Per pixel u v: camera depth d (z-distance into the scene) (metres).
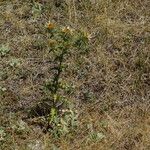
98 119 4.70
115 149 4.44
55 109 4.56
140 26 5.83
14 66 5.19
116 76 5.22
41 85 5.01
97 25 5.79
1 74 5.06
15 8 5.98
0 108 4.70
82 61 5.31
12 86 4.96
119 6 6.05
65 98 4.81
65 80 5.08
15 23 5.73
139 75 5.21
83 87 5.05
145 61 5.34
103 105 4.88
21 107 4.75
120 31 5.73
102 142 4.46
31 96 4.88
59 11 5.97
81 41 4.56
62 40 4.58
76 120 4.64
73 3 5.99
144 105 4.90
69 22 5.82
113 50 5.52
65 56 5.35
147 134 4.56
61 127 4.51
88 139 4.46
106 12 5.92
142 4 6.15
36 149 4.34
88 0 6.08
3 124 4.55
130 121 4.72
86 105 4.84
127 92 5.05
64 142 4.39
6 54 5.32
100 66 5.30
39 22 5.80
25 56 5.35
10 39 5.53
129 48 5.55
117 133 4.55
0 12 5.88
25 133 4.48
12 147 4.33
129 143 4.50
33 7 5.96
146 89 5.10
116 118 4.76
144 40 5.65
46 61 5.30
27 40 5.50
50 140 4.42
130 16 5.99
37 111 4.72
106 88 5.07
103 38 5.63
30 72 5.15
